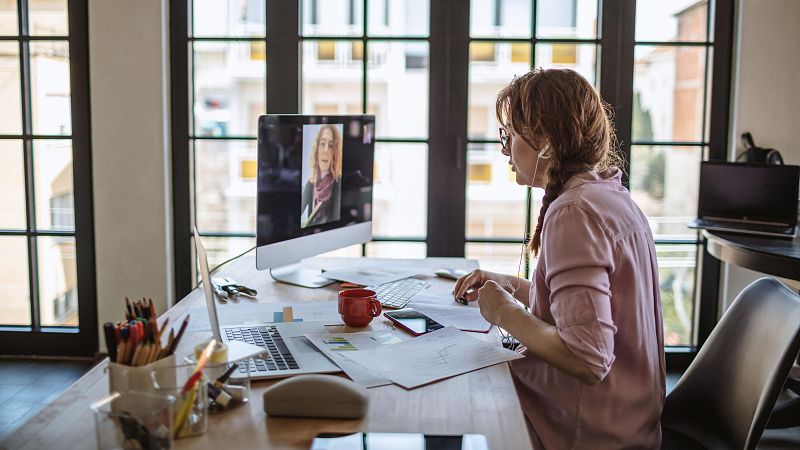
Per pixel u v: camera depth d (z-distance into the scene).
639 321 1.55
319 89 14.94
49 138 3.45
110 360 1.29
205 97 15.00
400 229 15.06
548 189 1.63
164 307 3.45
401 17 14.63
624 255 1.52
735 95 3.32
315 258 2.66
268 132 2.12
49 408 1.35
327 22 12.50
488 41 3.28
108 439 1.14
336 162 2.42
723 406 1.79
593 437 1.58
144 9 3.29
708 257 3.47
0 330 3.56
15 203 3.58
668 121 3.43
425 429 1.29
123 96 3.34
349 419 1.32
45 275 3.60
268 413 1.34
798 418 2.87
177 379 1.29
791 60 3.27
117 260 3.44
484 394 1.43
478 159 12.55
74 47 3.34
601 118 1.63
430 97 3.32
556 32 3.29
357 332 1.77
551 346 1.45
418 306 1.99
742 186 3.18
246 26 7.10
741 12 3.26
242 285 2.21
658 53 3.41
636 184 3.46
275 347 1.64
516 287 2.04
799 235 3.03
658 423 1.63
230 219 14.45
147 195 3.39
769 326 1.72
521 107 1.63
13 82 3.48
